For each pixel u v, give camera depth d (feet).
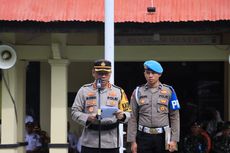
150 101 26.89
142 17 36.83
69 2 38.24
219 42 44.68
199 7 37.19
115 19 36.65
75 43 45.34
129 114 24.61
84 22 37.42
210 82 56.24
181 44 44.24
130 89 56.24
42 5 38.09
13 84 41.45
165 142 26.84
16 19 37.01
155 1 37.81
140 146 27.04
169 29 37.19
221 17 36.29
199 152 46.62
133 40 45.27
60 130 41.37
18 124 44.93
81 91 24.79
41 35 42.55
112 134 24.45
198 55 42.32
